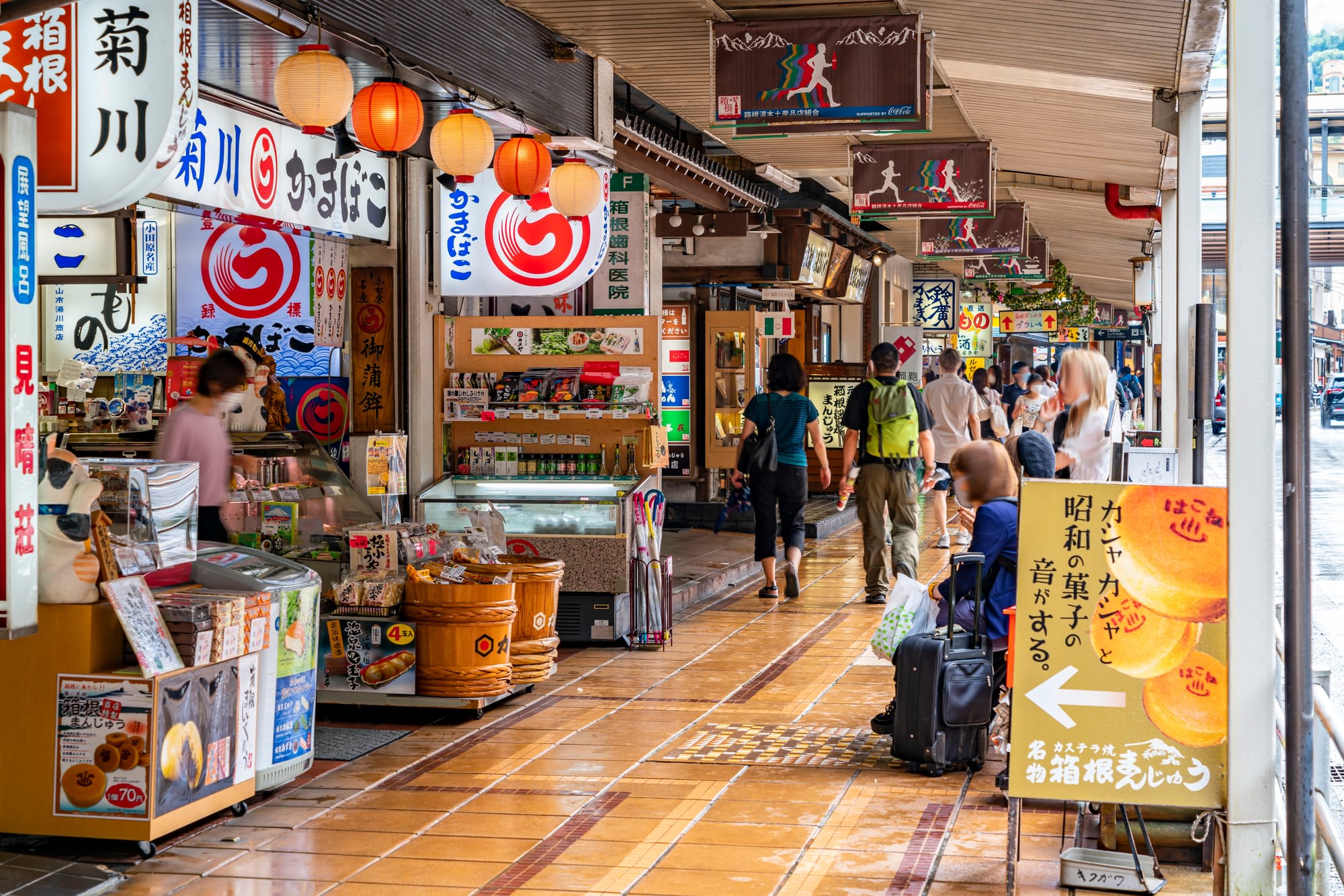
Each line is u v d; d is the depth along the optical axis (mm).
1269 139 3682
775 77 8258
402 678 6930
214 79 6926
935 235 15445
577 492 9312
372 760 6172
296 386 9180
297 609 5715
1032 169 13688
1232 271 3756
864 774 5891
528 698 7496
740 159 14875
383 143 6188
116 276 7539
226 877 4609
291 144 7945
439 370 9531
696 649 8898
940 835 5027
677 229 14102
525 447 9672
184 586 5512
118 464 5090
